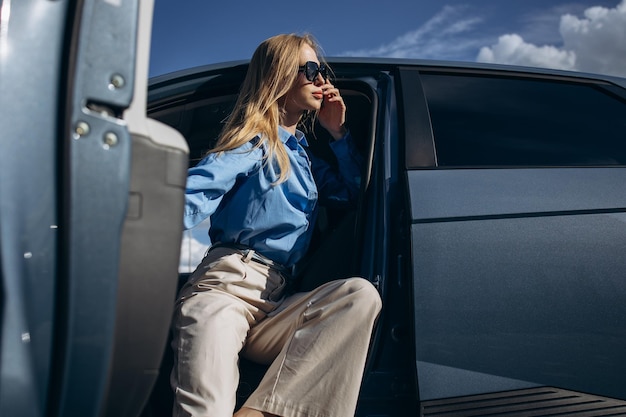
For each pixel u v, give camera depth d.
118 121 0.96
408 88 1.95
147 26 1.03
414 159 1.78
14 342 0.88
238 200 1.67
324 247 1.96
